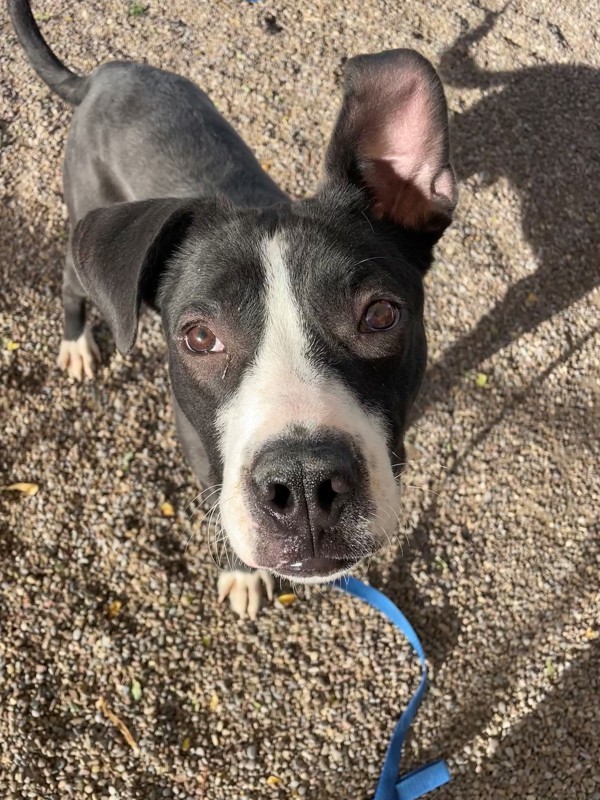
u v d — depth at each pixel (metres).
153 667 0.58
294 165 0.79
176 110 0.60
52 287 0.71
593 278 0.77
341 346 0.38
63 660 0.57
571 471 0.67
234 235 0.41
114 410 0.66
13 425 0.65
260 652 0.59
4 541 0.61
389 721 0.57
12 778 0.53
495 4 0.94
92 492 0.63
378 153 0.43
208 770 0.55
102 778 0.54
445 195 0.44
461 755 0.56
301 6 0.89
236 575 0.59
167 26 0.86
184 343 0.40
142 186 0.59
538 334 0.73
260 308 0.38
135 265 0.40
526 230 0.78
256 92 0.82
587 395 0.71
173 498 0.63
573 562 0.63
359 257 0.39
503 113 0.85
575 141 0.85
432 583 0.62
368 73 0.40
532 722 0.57
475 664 0.59
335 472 0.33
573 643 0.60
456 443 0.67
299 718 0.57
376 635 0.60
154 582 0.60
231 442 0.37
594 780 0.56
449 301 0.73
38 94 0.80
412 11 0.91
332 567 0.36
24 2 0.65
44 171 0.76
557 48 0.92
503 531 0.64
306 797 0.54
